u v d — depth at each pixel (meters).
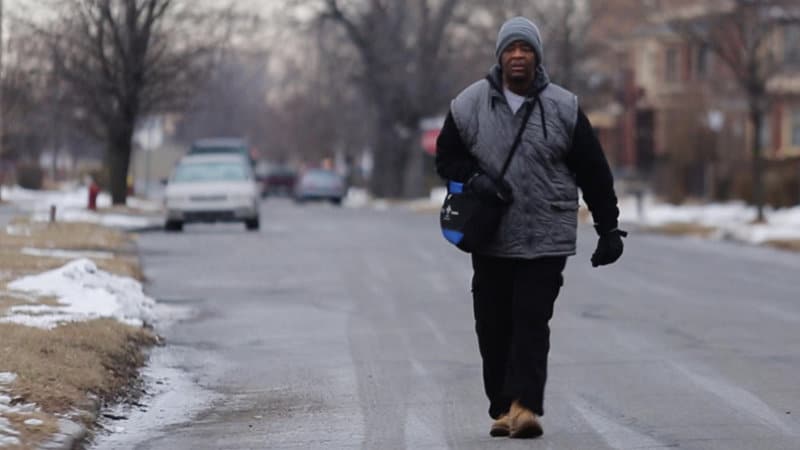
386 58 169.50
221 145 136.12
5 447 22.97
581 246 81.31
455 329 42.53
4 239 64.31
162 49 98.81
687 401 30.09
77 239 66.75
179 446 25.98
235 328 42.88
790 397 30.56
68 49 99.62
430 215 128.12
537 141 24.00
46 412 26.25
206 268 62.38
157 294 51.53
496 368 25.45
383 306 48.72
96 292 43.16
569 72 133.12
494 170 24.11
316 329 42.75
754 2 102.56
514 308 24.36
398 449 25.39
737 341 39.78
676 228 101.38
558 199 24.20
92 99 99.81
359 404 30.22
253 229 94.75
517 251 24.14
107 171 145.88
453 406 29.70
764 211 120.06
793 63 151.50
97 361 31.56
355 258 69.25
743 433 26.56
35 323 35.34
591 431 26.64
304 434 27.05
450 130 24.52
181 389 32.34
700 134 150.88
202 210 91.25
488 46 141.88
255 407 30.14
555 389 31.64
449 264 65.94
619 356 36.81
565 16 132.38
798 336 40.91
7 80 106.56
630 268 66.25
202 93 128.12
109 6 95.38
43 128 143.50
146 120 123.81
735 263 70.50
